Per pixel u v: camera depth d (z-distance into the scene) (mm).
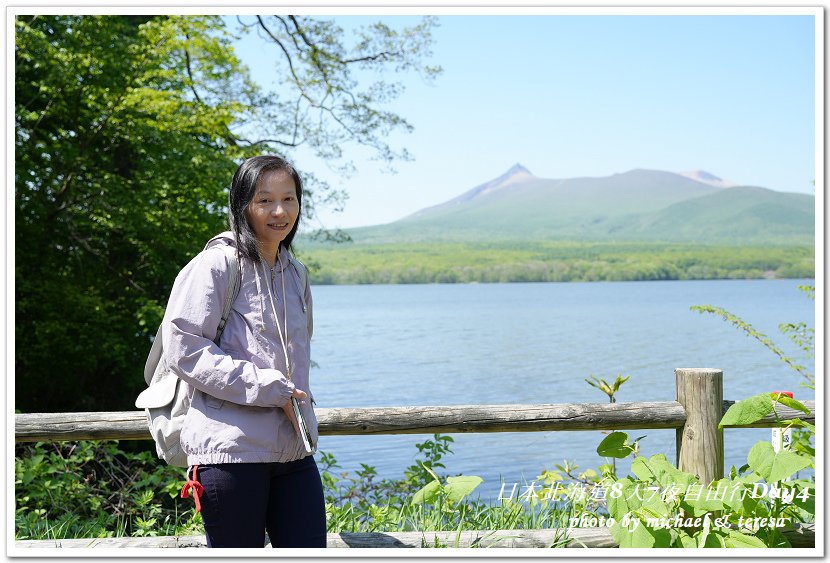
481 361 29125
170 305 2365
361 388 21969
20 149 10422
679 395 3305
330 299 109375
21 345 10602
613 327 48562
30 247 10930
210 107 11117
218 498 2326
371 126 12062
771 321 50125
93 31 10141
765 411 3078
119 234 11672
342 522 3604
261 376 2316
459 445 10312
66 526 3902
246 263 2432
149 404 2473
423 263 179375
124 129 10445
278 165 2477
